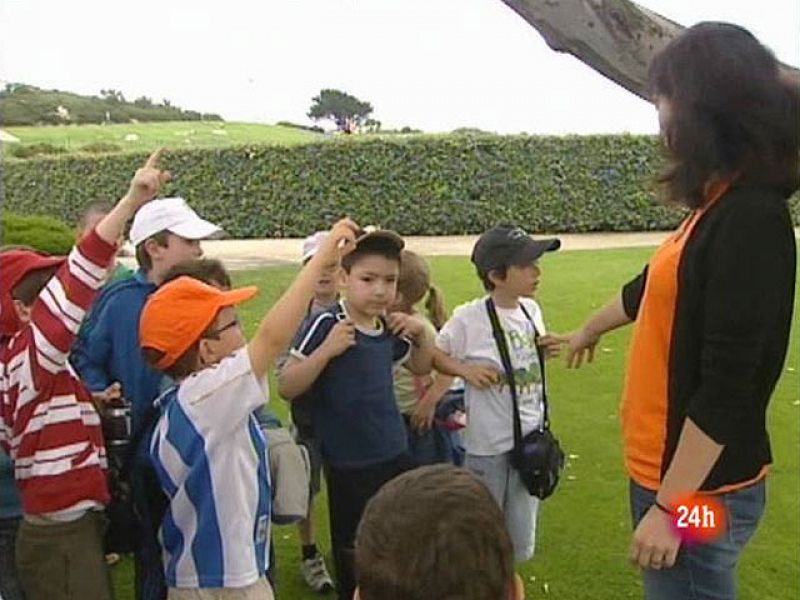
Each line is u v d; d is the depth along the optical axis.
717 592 2.09
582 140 19.28
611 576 3.96
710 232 1.95
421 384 3.43
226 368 2.34
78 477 2.46
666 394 2.08
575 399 6.53
